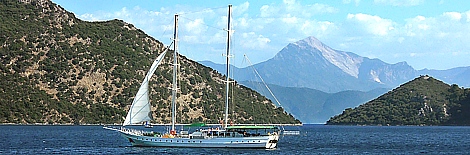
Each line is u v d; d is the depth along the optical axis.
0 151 103.50
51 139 142.75
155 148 102.25
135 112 101.06
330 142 152.50
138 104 101.12
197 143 100.38
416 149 126.75
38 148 110.94
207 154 93.56
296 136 193.38
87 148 110.06
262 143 100.94
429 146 138.62
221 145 100.06
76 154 97.00
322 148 124.44
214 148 100.25
